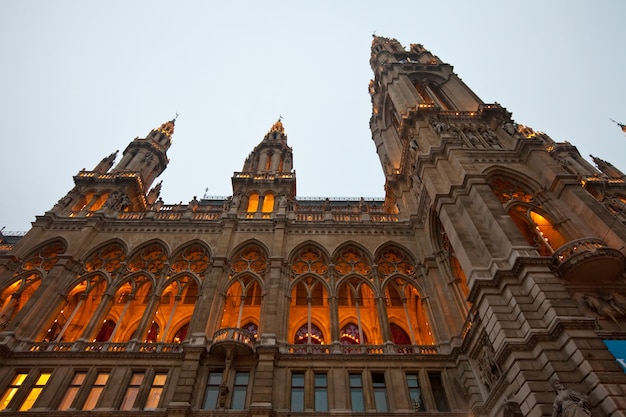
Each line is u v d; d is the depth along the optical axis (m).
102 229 31.92
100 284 29.53
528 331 17.20
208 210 38.25
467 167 27.48
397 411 20.47
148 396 21.14
